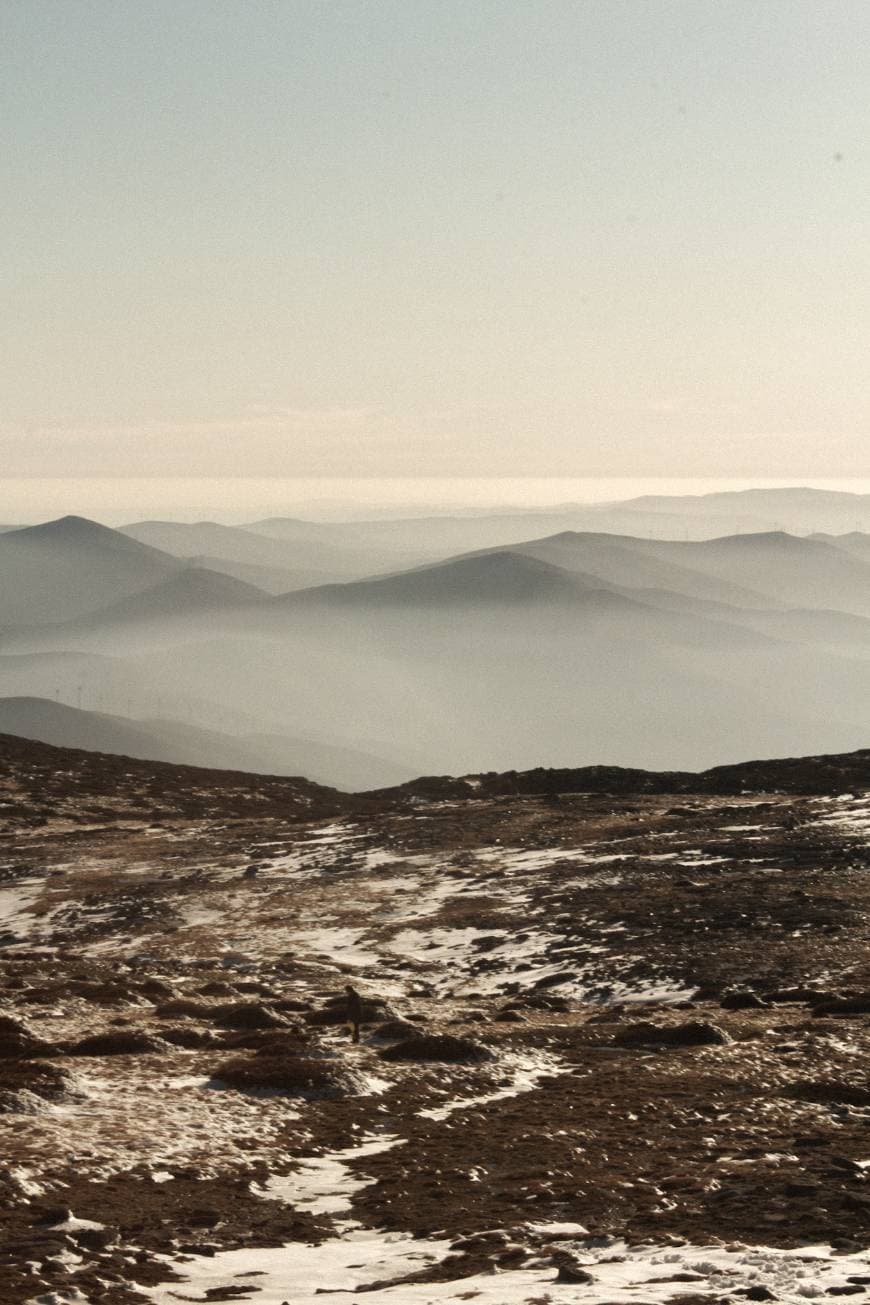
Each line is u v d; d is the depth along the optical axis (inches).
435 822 4660.4
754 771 5605.3
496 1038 1856.5
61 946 3462.1
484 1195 1023.0
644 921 3014.3
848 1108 1362.0
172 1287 791.7
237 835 4872.0
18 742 7057.1
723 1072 1587.1
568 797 5118.1
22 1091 1339.8
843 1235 852.6
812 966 2519.7
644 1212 943.7
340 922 3395.7
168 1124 1269.7
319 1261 855.1
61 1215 925.2
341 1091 1454.2
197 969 2938.0
